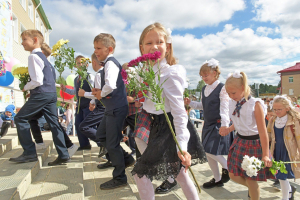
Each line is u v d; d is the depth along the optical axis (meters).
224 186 2.82
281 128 2.62
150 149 1.39
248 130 1.96
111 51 2.37
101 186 2.12
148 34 1.56
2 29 4.43
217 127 2.64
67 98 5.29
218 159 2.62
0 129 3.03
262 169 1.86
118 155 2.15
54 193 1.89
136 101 1.81
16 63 3.92
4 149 2.78
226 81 2.03
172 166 1.36
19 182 1.80
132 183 2.50
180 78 1.43
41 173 2.41
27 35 2.51
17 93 7.22
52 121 2.67
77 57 3.30
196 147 1.55
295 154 2.43
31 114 2.44
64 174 2.38
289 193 2.43
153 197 1.54
